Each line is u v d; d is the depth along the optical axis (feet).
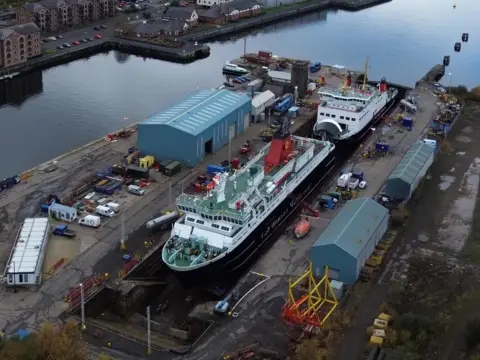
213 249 314.14
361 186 396.37
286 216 372.99
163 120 430.20
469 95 577.43
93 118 549.95
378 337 261.65
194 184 393.29
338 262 296.51
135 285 302.04
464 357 255.50
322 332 266.36
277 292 295.28
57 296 290.56
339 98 476.95
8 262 304.71
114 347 263.49
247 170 366.22
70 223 347.15
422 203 383.45
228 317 279.49
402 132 485.97
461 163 441.27
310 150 403.54
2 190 378.53
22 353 241.55
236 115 469.57
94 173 404.57
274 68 647.97
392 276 309.42
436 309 285.43
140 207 368.27
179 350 261.03
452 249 335.67
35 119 547.08
